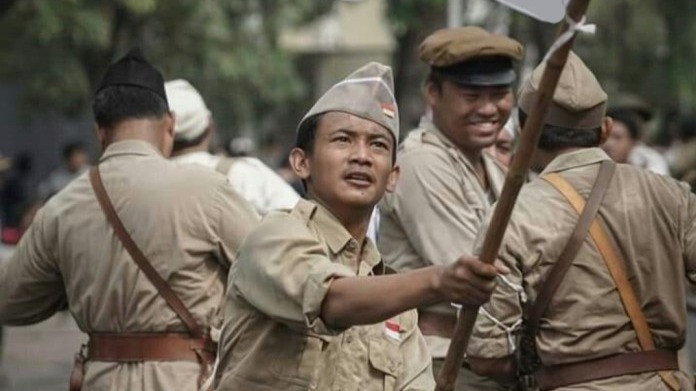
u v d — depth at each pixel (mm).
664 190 6027
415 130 7441
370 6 42250
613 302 5914
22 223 21641
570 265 5918
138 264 6453
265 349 4996
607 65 29750
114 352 6512
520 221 5953
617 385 5914
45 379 15852
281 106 36750
